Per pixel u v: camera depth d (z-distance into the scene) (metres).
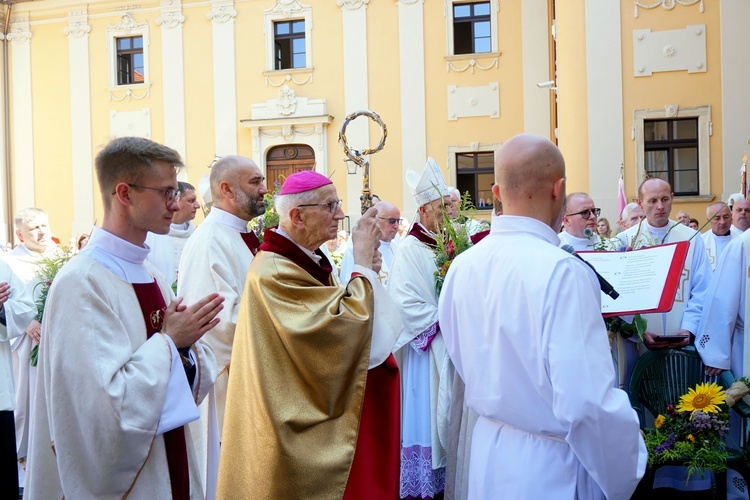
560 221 2.44
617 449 2.06
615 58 12.65
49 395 2.41
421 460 4.67
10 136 21.38
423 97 18.92
